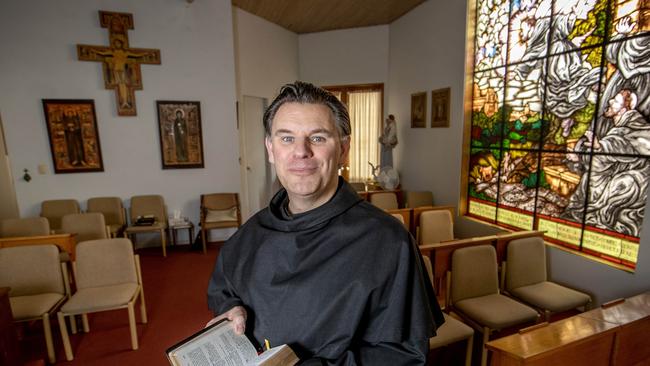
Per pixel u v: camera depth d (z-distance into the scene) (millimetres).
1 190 5559
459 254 2693
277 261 817
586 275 3240
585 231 3404
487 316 2439
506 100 4355
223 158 5438
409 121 6441
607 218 3189
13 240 3104
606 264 3064
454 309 2668
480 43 4742
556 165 3709
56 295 2750
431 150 5809
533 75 3941
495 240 3096
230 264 942
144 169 5160
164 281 4062
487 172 4750
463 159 5078
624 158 3025
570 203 3561
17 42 4512
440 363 2498
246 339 798
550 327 1861
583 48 3359
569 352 1738
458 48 5016
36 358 2648
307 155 748
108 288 2842
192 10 5031
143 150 5117
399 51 6656
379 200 5414
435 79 5605
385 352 702
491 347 1721
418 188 6273
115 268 2928
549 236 3822
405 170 6691
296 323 752
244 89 6078
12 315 2328
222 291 966
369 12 6293
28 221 3867
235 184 5551
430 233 4039
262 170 7105
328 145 769
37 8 4512
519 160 4203
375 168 6895
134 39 4871
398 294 716
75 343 2830
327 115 766
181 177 5316
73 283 3455
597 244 3287
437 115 5570
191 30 5066
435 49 5555
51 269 2791
